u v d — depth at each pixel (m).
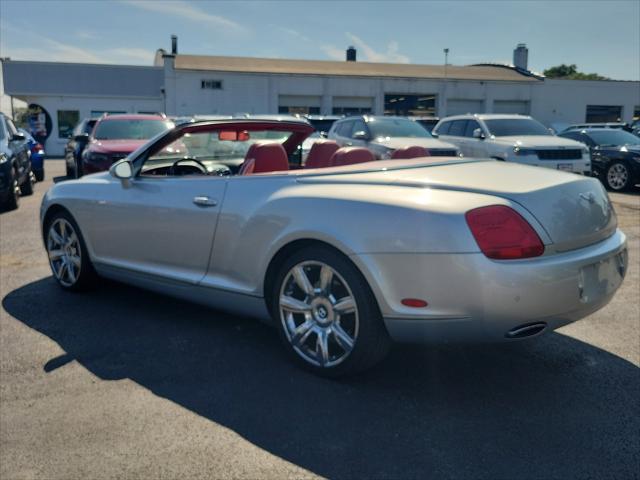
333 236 3.16
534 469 2.50
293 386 3.30
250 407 3.06
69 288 5.08
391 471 2.50
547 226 2.95
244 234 3.65
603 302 3.22
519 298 2.84
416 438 2.75
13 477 2.48
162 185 4.22
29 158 11.89
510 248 2.85
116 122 12.45
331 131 14.00
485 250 2.84
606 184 12.99
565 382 3.33
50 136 33.94
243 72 35.25
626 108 42.28
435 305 2.93
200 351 3.81
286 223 3.40
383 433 2.80
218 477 2.47
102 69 33.97
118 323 4.34
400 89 38.03
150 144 4.43
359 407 3.05
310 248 3.32
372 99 38.03
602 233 3.28
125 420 2.94
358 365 3.23
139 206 4.32
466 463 2.55
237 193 3.75
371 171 3.50
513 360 3.64
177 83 34.50
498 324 2.88
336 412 3.00
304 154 5.61
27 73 32.97
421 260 2.92
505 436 2.77
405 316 3.00
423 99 39.34
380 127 12.27
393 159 4.38
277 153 4.32
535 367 3.54
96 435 2.80
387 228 3.02
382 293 3.04
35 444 2.73
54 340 4.01
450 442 2.72
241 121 4.68
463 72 42.19
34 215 9.48
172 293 4.26
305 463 2.56
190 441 2.74
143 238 4.34
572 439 2.73
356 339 3.18
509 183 3.12
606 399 3.13
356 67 41.12
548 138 12.39
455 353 3.75
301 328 3.44
